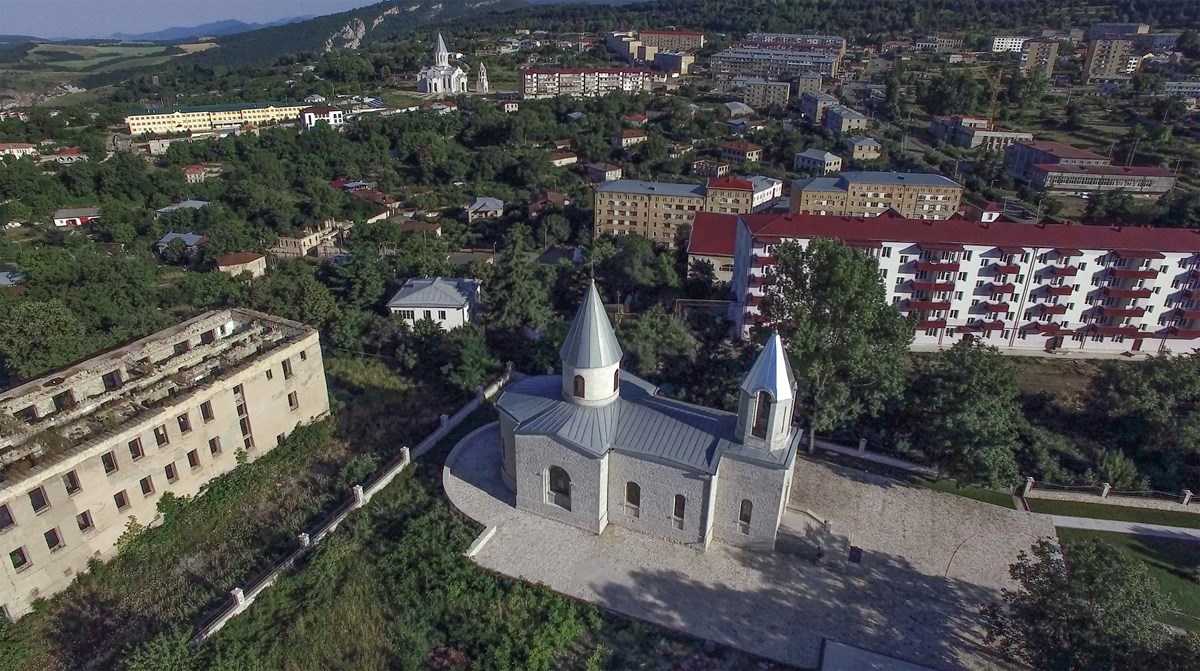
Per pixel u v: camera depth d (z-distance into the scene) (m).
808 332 51.28
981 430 49.12
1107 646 31.55
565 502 45.91
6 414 44.66
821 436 58.59
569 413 44.72
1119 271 78.25
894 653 37.97
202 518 47.50
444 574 41.41
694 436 43.03
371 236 131.38
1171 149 153.88
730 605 40.47
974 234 80.44
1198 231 80.19
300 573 41.72
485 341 70.62
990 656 38.09
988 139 173.00
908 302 82.38
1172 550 47.59
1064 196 141.88
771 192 146.88
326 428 57.81
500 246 137.88
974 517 49.75
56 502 40.16
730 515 44.16
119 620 39.50
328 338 71.62
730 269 104.00
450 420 58.50
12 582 38.50
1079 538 47.91
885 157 170.00
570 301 97.69
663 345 66.31
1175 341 81.94
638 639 38.00
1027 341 84.12
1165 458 55.72
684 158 178.25
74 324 61.78
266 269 119.31
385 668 36.31
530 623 38.66
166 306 86.38
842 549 45.06
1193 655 29.31
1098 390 63.25
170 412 46.12
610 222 138.12
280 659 36.47
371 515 47.19
